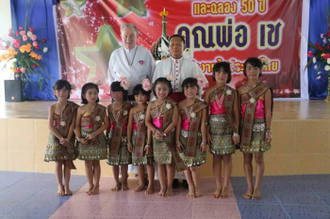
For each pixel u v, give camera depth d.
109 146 2.80
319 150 3.23
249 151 2.57
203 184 3.00
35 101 6.42
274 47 6.16
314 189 2.80
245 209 2.41
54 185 3.03
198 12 6.20
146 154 2.72
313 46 6.00
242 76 6.28
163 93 2.60
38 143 3.41
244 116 2.59
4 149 3.48
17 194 2.81
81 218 2.32
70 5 6.32
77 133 2.74
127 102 2.82
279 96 6.24
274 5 6.07
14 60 6.57
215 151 2.60
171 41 2.77
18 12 6.48
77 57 6.44
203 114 2.63
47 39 6.47
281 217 2.27
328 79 5.86
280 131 3.21
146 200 2.63
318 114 3.76
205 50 6.28
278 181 3.03
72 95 6.52
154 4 6.21
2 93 6.63
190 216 2.31
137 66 2.93
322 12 6.04
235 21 6.16
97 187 2.80
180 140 2.67
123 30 2.90
